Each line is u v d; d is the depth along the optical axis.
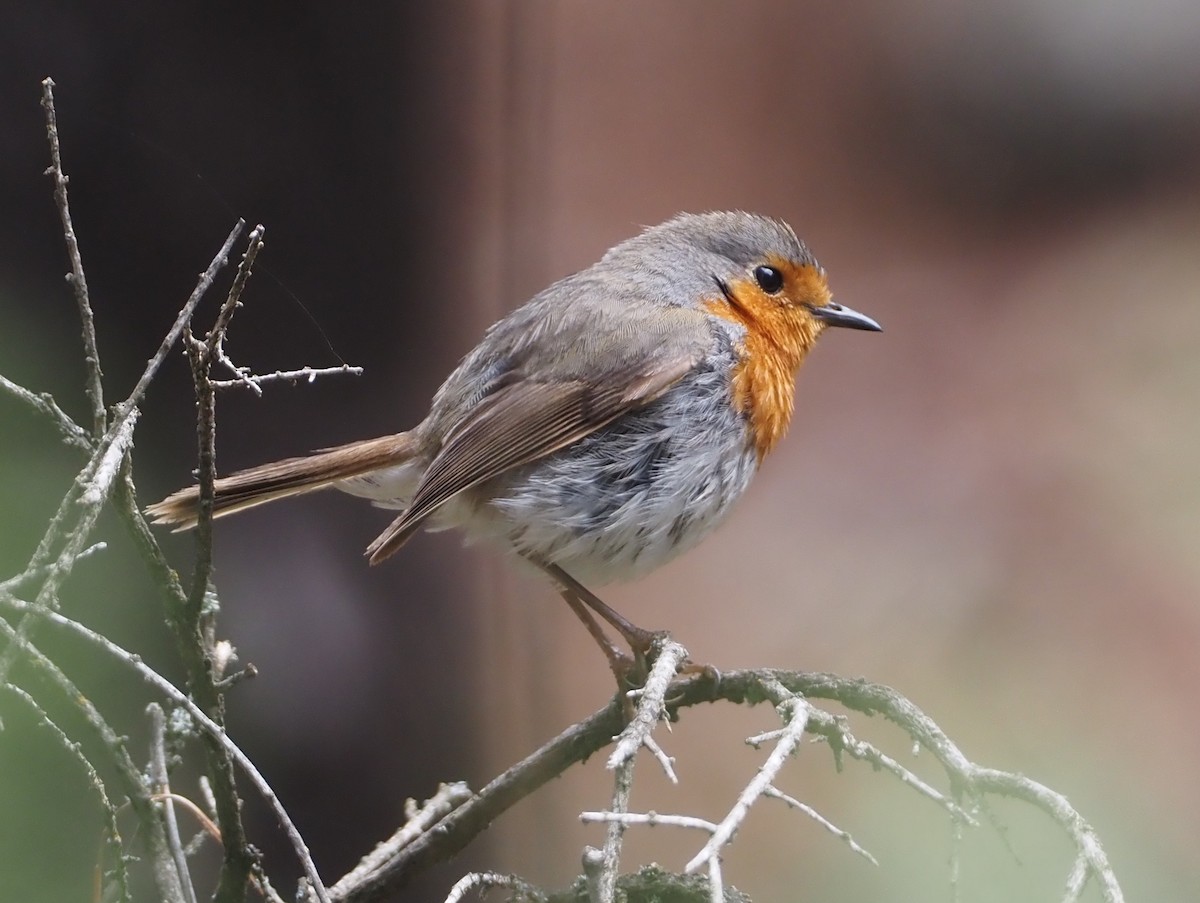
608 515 7.57
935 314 15.41
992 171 16.11
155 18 7.88
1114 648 11.80
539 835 11.31
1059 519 13.00
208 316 8.17
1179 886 9.25
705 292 8.12
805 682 5.77
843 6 15.91
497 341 8.04
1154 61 15.87
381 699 8.58
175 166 7.99
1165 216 15.87
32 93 7.70
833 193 15.81
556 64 15.48
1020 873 6.13
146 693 6.42
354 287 8.59
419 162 8.77
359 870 5.83
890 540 13.33
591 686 12.16
